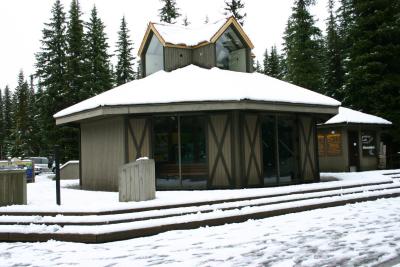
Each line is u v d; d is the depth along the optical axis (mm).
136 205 9164
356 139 22875
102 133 15570
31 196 12547
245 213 9414
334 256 5891
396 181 16047
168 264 5836
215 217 8914
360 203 11734
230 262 5793
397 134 25453
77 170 25031
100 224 8148
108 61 42156
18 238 7992
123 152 14273
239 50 18656
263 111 14617
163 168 14102
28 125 48531
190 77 15969
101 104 13281
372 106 27188
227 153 13734
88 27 39812
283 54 50000
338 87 37000
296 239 7160
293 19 37062
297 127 15758
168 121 14117
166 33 18297
